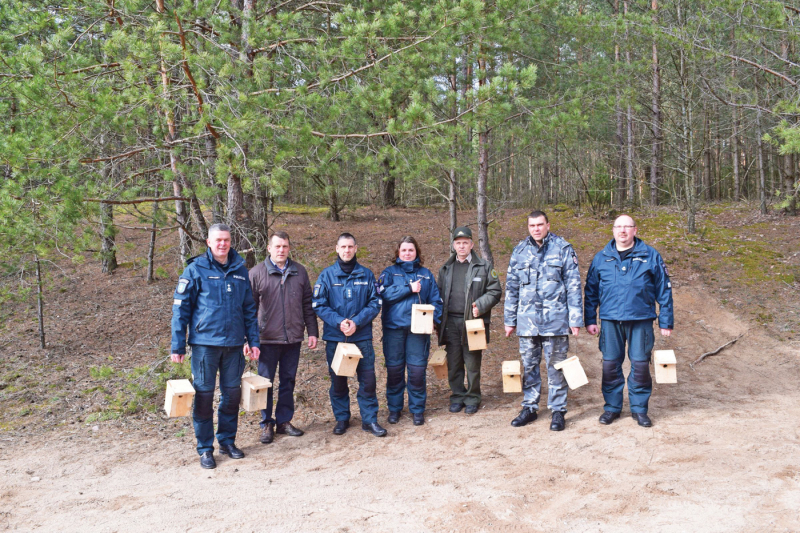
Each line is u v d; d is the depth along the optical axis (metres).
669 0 11.01
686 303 8.68
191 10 5.59
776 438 4.13
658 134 13.70
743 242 10.75
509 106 5.91
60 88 5.11
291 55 6.24
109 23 6.04
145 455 4.52
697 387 5.98
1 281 8.15
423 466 4.10
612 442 4.30
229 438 4.50
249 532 3.13
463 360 5.52
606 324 4.84
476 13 5.79
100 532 3.18
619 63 9.58
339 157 6.08
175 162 6.05
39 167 4.93
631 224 4.74
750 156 20.92
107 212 5.84
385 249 11.74
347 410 5.00
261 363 4.81
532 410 5.00
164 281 10.80
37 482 3.97
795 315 7.79
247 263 6.39
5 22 6.48
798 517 2.93
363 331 4.97
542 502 3.36
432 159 5.78
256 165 4.95
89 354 7.51
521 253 5.00
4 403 5.80
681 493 3.33
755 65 8.54
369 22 6.21
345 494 3.64
